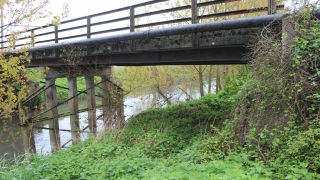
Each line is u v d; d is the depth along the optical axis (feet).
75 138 33.63
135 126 27.96
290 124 12.34
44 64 36.70
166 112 35.50
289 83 13.15
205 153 14.37
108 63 31.24
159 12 22.99
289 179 9.92
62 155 19.66
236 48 20.94
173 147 20.18
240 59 20.59
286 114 12.69
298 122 12.67
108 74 39.68
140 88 66.90
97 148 19.62
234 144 14.60
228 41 19.30
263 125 13.94
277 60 14.01
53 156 19.67
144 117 32.68
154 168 13.28
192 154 15.21
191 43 21.24
